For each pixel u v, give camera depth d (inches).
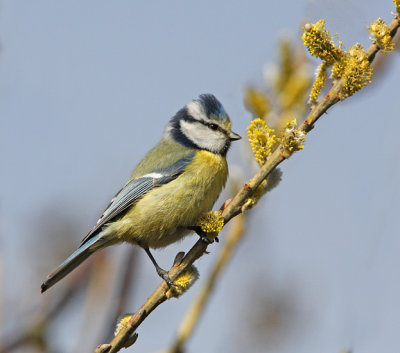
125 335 253.1
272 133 279.7
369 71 241.1
